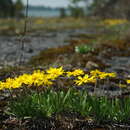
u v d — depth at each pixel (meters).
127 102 3.82
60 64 7.12
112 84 5.68
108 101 3.96
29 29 4.97
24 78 3.46
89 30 24.23
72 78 4.35
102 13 42.41
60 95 3.76
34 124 3.53
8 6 47.03
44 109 3.58
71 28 27.42
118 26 23.39
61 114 3.66
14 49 12.24
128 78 6.45
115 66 8.30
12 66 7.28
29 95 3.79
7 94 4.49
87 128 3.51
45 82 3.46
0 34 20.28
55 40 16.34
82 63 7.96
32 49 11.91
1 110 3.92
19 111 3.57
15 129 3.46
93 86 5.45
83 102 3.66
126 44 12.60
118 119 3.64
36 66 7.14
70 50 10.47
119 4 42.66
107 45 12.02
